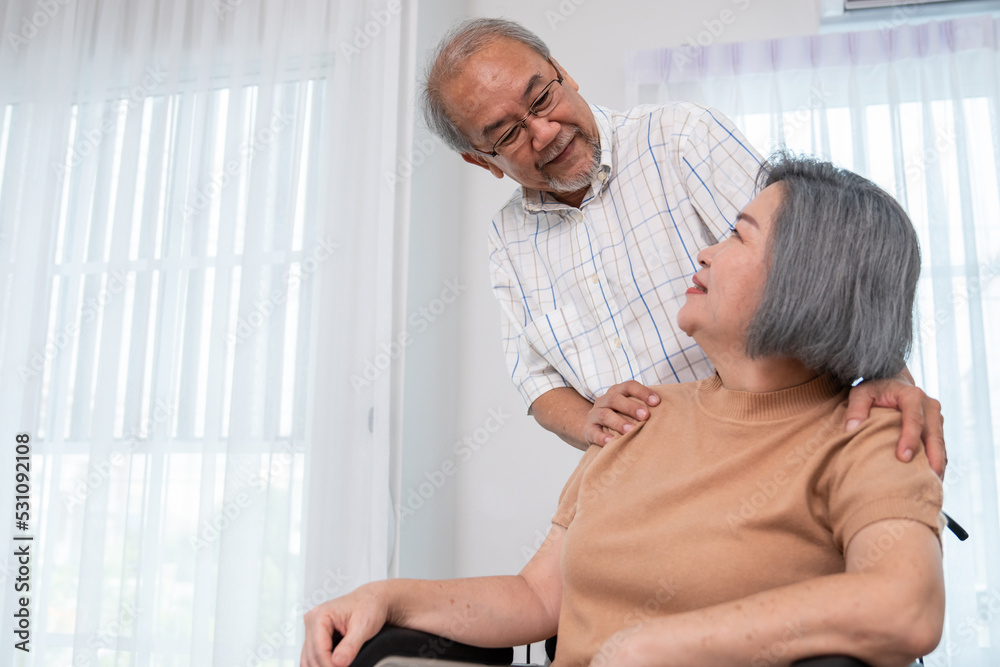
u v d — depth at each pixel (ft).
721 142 4.23
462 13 9.39
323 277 7.69
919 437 2.53
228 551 7.29
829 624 2.15
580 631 3.08
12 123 8.84
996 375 7.63
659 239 4.42
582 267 4.72
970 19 8.14
